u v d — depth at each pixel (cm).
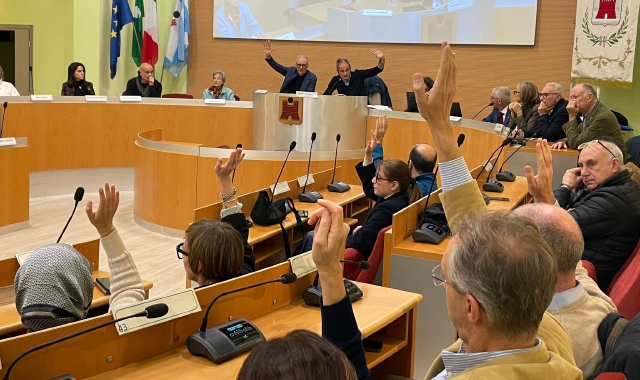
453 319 120
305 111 690
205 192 571
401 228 325
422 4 851
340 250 143
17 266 261
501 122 693
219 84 829
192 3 983
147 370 174
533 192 207
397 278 315
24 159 587
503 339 115
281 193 442
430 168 411
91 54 990
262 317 215
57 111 732
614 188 312
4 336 229
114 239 209
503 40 820
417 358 316
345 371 94
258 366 92
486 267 112
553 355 118
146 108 772
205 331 187
